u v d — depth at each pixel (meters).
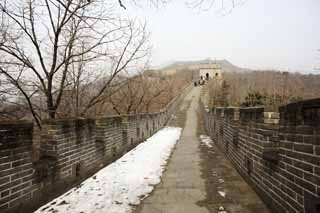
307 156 2.32
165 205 3.46
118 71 8.45
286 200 2.77
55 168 3.68
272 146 3.46
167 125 19.17
